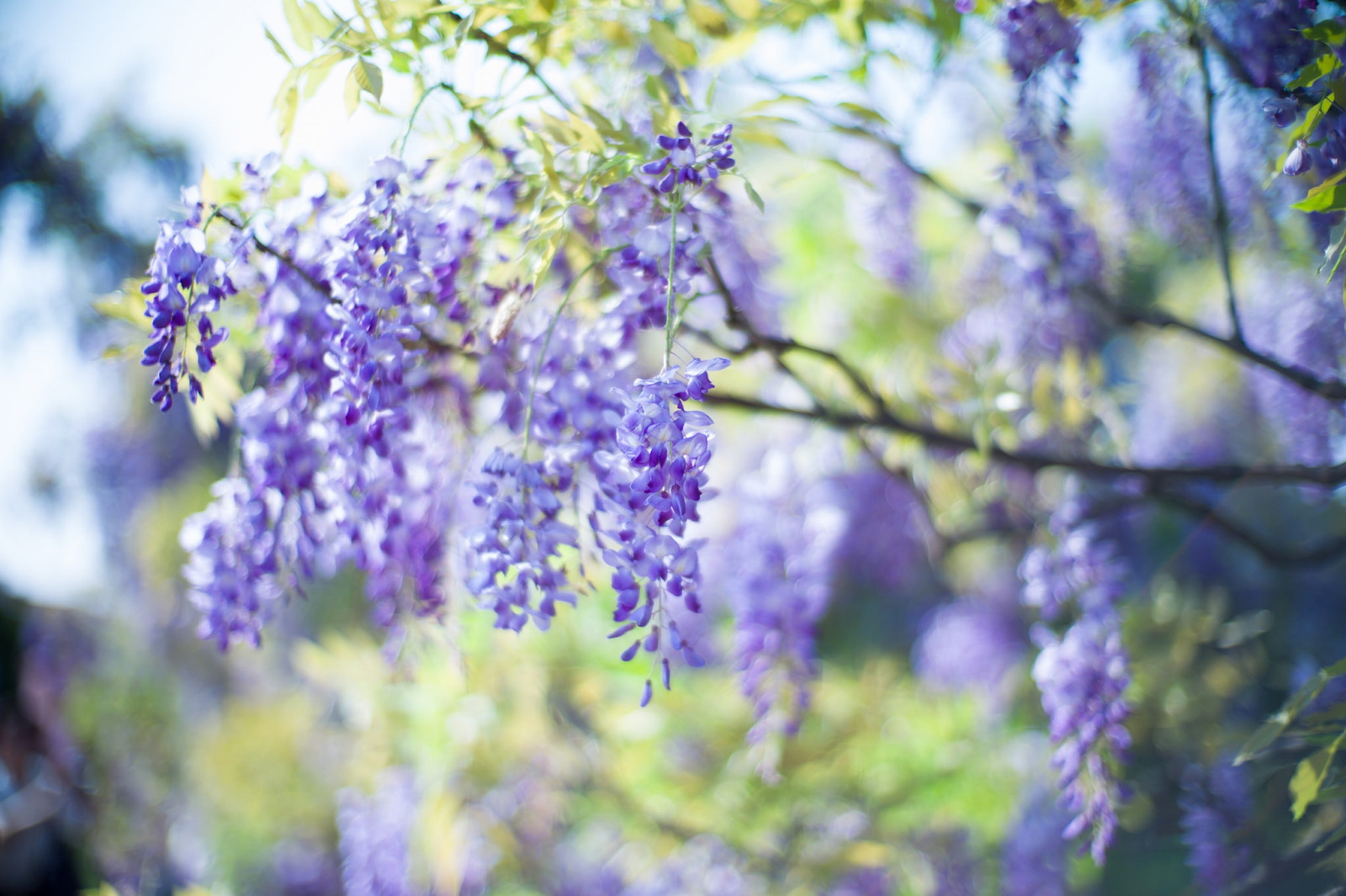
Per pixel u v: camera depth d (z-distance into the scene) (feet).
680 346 2.89
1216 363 4.53
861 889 5.00
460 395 3.08
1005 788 5.24
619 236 2.93
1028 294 3.88
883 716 5.59
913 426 3.56
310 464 2.95
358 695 5.44
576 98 3.06
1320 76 2.72
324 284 2.86
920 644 7.37
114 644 10.33
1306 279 3.61
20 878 6.54
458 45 2.82
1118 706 3.29
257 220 2.84
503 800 5.26
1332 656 3.99
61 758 7.47
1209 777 3.74
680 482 2.45
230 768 7.92
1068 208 3.62
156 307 2.66
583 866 6.07
